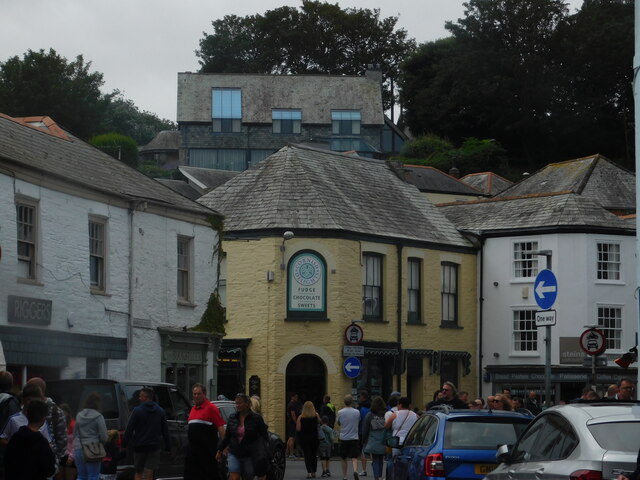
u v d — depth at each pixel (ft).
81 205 96.89
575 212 162.40
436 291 157.89
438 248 158.92
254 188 148.46
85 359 96.58
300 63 383.86
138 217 105.70
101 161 109.29
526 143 317.42
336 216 144.66
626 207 195.00
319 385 142.10
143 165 321.93
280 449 92.53
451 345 159.94
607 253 162.09
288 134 314.35
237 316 141.90
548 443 43.75
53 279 92.38
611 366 158.81
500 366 160.86
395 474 66.85
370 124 317.42
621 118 309.22
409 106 340.39
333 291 142.20
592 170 200.85
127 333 103.24
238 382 140.77
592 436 40.52
